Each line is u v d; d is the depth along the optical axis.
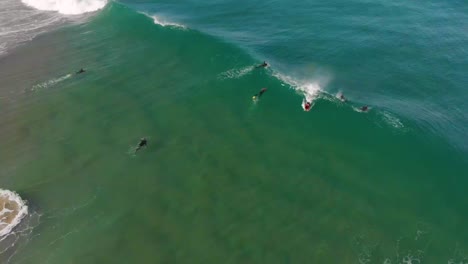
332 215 33.97
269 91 47.19
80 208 34.72
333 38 59.03
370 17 65.44
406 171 37.94
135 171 38.00
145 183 36.88
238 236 32.41
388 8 68.50
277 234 32.50
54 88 48.78
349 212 34.19
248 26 62.06
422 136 41.59
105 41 58.09
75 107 45.59
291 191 35.94
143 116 44.12
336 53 55.53
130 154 39.66
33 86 49.28
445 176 37.66
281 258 30.86
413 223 33.47
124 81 49.72
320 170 37.91
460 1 71.94
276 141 40.94
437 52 56.62
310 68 52.03
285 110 44.62
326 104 45.50
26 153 39.91
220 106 45.34
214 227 33.12
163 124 43.12
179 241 32.12
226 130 42.28
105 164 38.75
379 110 44.84
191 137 41.47
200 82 48.97
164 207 34.75
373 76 51.44
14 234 32.44
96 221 33.69
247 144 40.62
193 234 32.62
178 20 62.88
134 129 42.53
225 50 54.16
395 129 42.28
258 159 39.00
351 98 46.84
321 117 43.69
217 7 67.62
